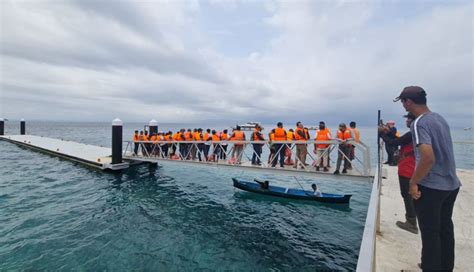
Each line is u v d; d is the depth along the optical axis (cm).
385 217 491
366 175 850
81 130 8456
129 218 1016
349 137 934
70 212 1047
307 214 1082
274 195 1291
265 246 830
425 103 274
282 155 1079
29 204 1114
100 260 715
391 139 460
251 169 1116
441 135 251
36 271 655
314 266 728
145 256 748
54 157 2334
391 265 324
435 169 253
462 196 645
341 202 1147
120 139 1858
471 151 2352
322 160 997
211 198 1312
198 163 1334
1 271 648
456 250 368
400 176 438
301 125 1067
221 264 726
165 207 1166
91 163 1912
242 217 1059
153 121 2203
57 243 794
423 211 262
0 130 4231
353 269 717
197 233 909
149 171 1920
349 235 901
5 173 1673
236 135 1243
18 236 826
